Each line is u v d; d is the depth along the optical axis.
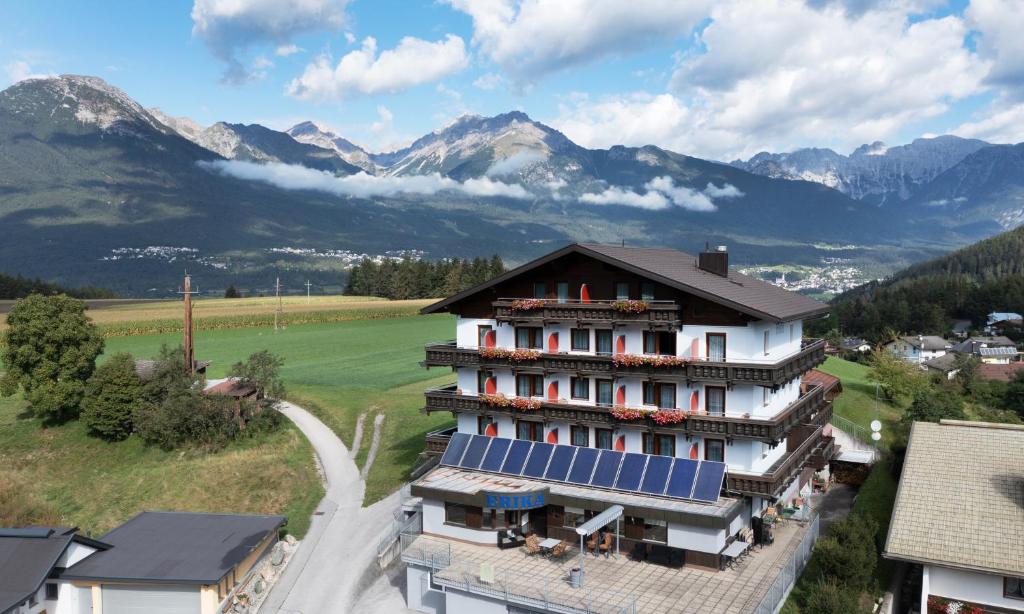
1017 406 102.38
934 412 68.56
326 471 66.25
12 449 71.69
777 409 45.47
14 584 39.69
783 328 46.44
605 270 45.22
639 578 38.28
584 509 42.03
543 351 47.19
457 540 44.00
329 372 105.94
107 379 72.56
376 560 47.56
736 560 40.75
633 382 44.28
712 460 42.31
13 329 75.06
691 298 42.53
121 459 70.38
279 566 47.66
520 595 35.94
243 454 69.75
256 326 153.88
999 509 36.25
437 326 160.00
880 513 46.75
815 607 34.22
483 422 50.38
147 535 47.75
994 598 33.97
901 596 39.00
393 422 76.62
